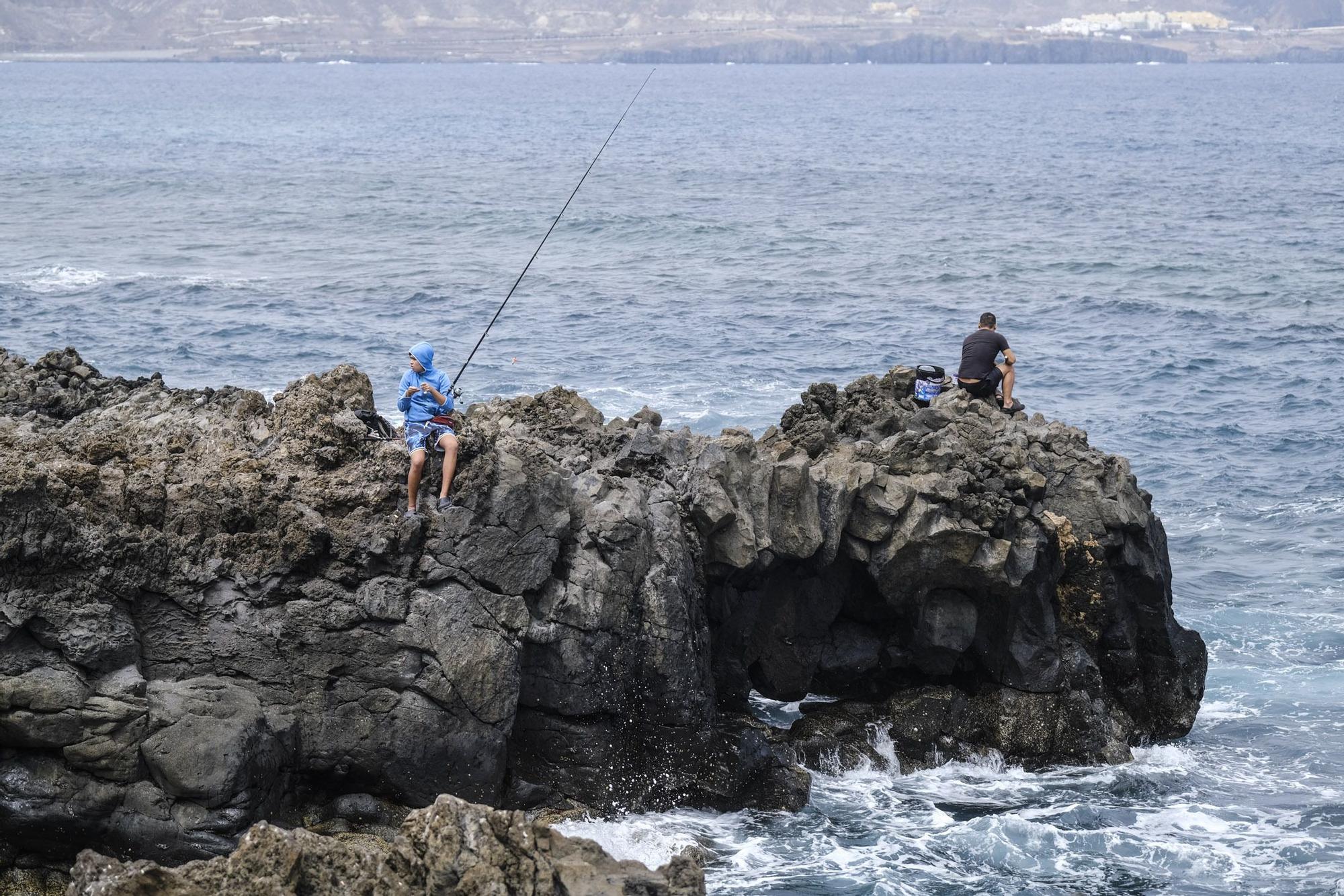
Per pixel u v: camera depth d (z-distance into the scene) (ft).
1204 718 109.40
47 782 73.05
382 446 86.58
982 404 111.24
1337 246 362.94
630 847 82.69
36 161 585.22
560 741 86.12
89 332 230.89
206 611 80.33
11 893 73.41
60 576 76.79
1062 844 88.07
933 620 100.37
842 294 285.64
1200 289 294.87
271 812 77.46
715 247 353.92
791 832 88.02
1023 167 620.08
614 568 87.30
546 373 208.13
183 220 395.55
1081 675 102.01
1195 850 87.92
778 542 97.04
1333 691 113.60
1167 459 177.37
